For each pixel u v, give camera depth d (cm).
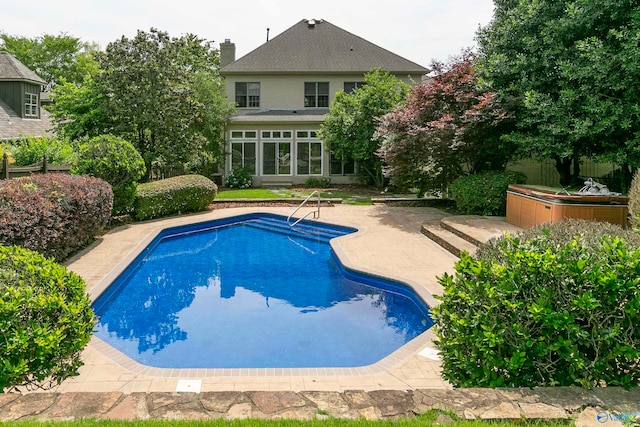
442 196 1692
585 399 273
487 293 303
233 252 1091
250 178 2234
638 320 288
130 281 852
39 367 304
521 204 1055
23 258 361
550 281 303
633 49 940
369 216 1412
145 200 1306
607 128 1041
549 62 1148
